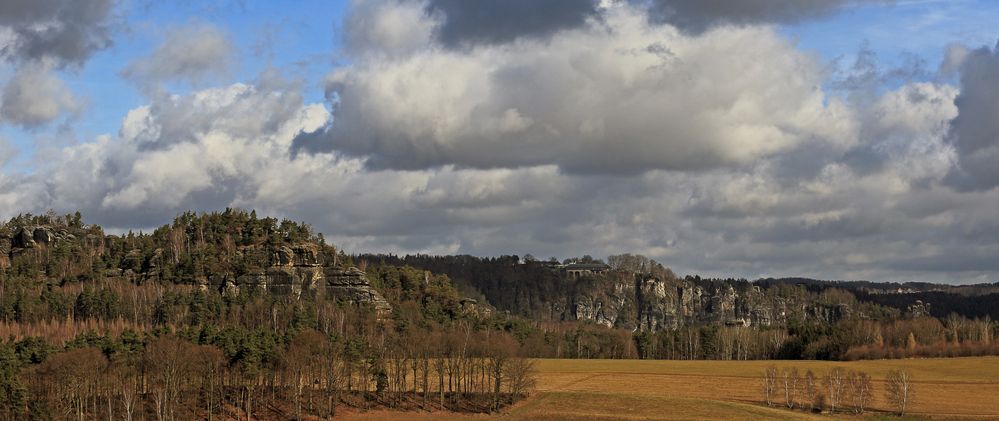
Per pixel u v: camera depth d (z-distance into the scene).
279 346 199.75
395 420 189.25
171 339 195.00
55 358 177.50
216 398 194.25
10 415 163.12
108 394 176.25
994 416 197.50
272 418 188.12
